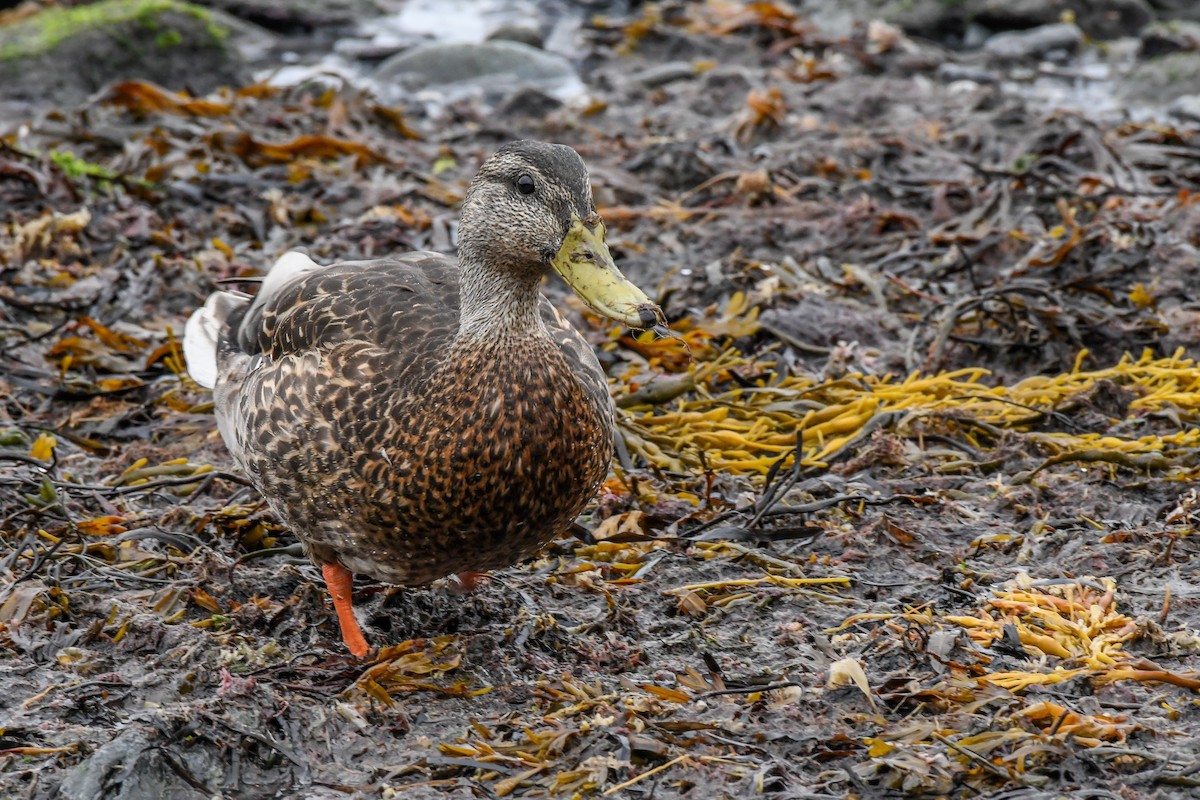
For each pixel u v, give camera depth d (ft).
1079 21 82.23
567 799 24.75
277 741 26.23
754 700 27.22
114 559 32.45
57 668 28.40
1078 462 36.63
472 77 76.48
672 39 79.56
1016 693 27.17
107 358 42.98
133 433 39.40
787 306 46.37
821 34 79.00
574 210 27.20
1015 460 37.01
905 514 34.91
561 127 65.62
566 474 27.63
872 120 66.54
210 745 25.57
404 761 26.07
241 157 58.34
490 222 27.12
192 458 37.88
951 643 28.30
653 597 31.53
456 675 28.63
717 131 64.13
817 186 56.80
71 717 26.84
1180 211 51.01
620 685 28.14
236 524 33.78
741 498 34.94
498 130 65.36
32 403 41.22
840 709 26.99
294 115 62.08
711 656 28.09
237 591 31.40
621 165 59.88
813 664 28.40
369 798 25.00
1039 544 33.14
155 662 28.35
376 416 27.20
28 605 29.81
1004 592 30.96
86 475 37.27
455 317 28.50
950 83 73.05
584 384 28.73
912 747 25.23
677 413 38.86
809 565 32.63
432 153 62.18
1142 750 25.26
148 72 72.95
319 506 27.91
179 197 54.39
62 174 52.95
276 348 29.86
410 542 27.53
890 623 29.68
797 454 34.04
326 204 55.16
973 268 48.73
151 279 47.37
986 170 54.08
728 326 44.11
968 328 44.55
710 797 24.58
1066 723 25.73
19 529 33.32
